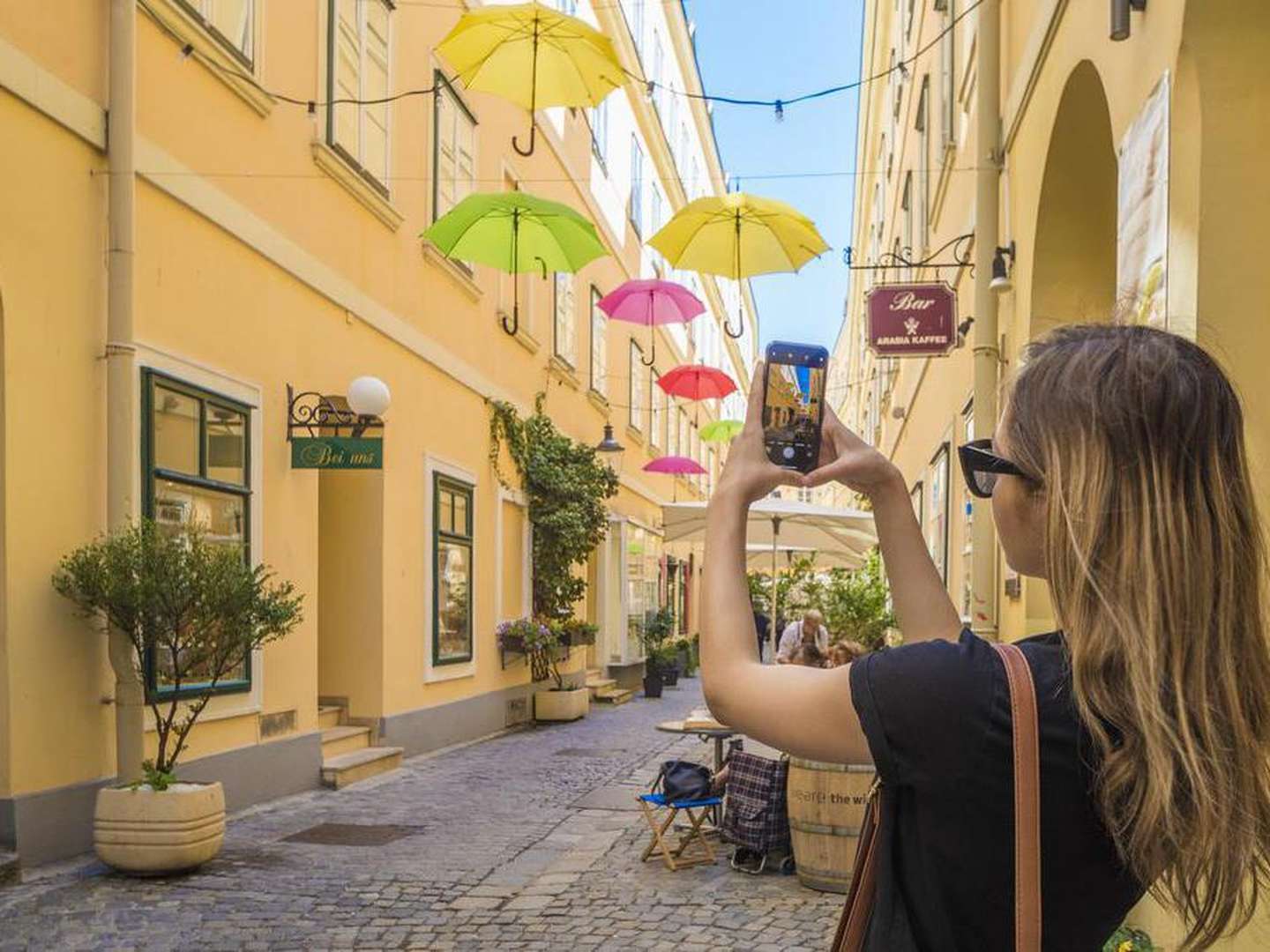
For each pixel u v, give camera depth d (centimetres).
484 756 1230
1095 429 108
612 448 1800
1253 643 105
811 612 1409
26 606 619
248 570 688
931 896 104
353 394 906
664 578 2938
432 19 1266
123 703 655
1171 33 407
